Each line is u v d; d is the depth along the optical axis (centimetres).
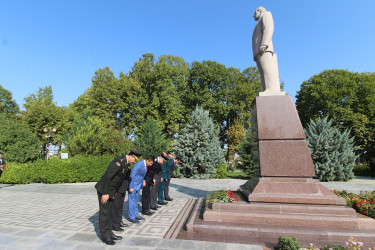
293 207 475
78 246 377
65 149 1767
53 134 2891
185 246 376
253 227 443
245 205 494
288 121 554
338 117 2436
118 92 3170
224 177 1886
